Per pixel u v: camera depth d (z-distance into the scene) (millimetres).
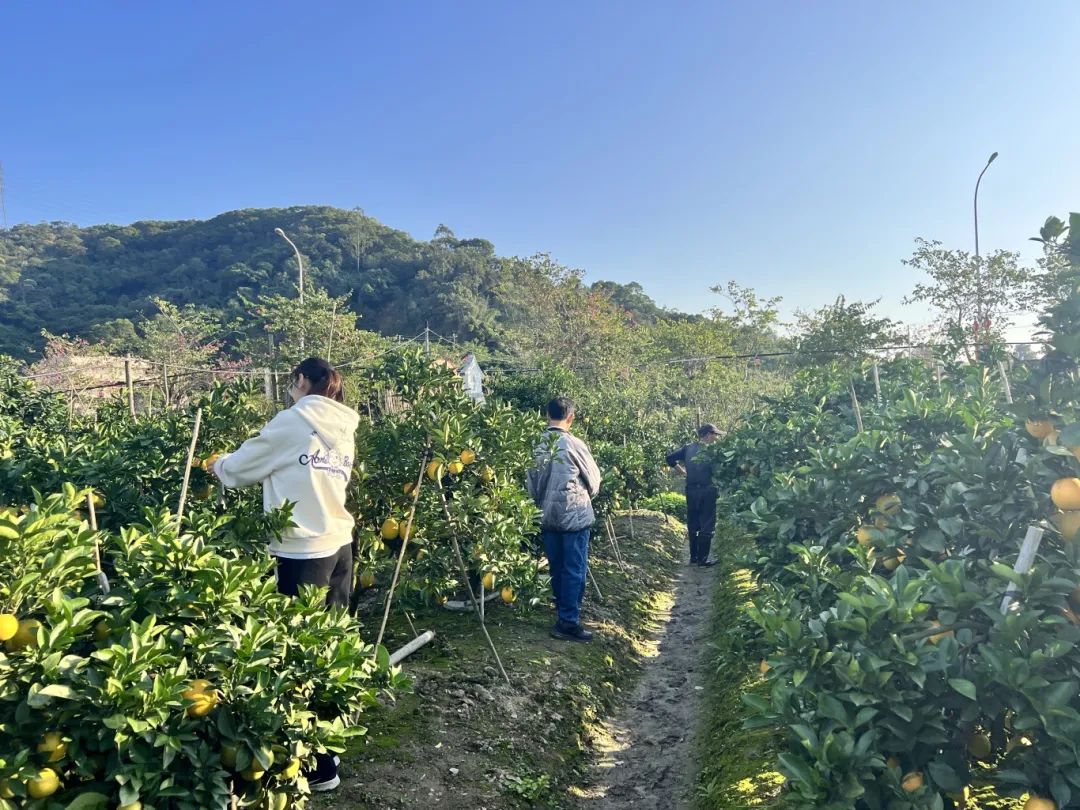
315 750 2389
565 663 4941
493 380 13586
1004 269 13906
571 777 3830
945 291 14234
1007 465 2625
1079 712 1841
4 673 1760
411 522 4438
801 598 3100
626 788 3832
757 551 4109
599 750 4242
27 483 3654
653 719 4734
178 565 2328
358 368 17641
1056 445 2244
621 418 12398
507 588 5137
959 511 2828
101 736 1812
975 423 3307
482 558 4785
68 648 1993
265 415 4812
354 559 4562
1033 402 2400
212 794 1975
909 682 2107
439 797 3248
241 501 3754
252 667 2088
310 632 2322
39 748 1788
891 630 2152
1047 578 2129
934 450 3727
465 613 5785
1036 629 2043
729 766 3600
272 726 2062
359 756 3469
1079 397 2277
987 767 2506
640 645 6133
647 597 7492
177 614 2232
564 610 5473
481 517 4871
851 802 1848
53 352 23453
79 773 1837
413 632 5191
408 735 3707
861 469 3537
